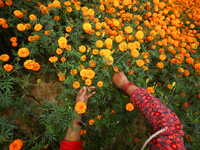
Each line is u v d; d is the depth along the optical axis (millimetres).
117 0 3004
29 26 2035
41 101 2422
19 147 1197
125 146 2564
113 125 2416
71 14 2955
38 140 2043
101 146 2373
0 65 1559
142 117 2863
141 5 3482
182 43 2914
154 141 688
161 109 760
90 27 2172
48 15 2184
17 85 2324
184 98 2574
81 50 1975
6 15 2297
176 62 2668
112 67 2170
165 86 2803
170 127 680
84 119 2389
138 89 965
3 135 1275
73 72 1923
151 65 2961
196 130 2055
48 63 2682
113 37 2477
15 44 2023
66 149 872
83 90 1412
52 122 1623
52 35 2189
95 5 2998
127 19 2961
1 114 2088
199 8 4473
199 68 2479
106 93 2277
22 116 1860
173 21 3307
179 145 621
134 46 2104
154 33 2771
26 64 1623
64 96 1978
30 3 2416
